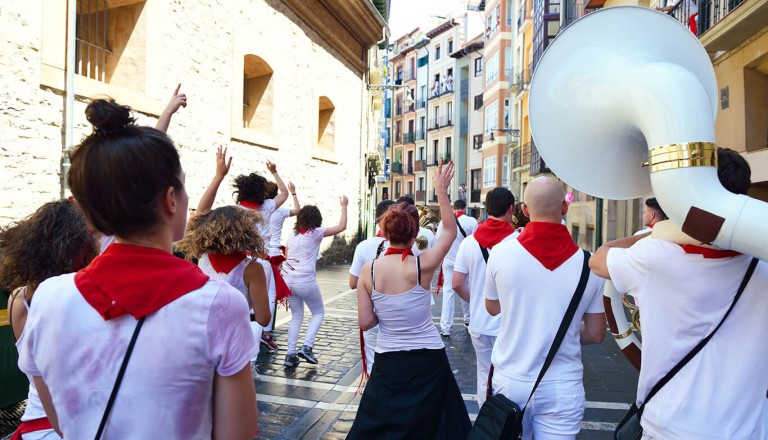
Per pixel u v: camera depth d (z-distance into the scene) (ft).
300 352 18.52
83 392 3.93
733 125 30.30
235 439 4.18
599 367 19.24
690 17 33.91
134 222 4.03
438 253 9.96
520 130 99.35
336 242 55.57
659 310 5.94
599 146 6.57
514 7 106.93
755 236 4.75
